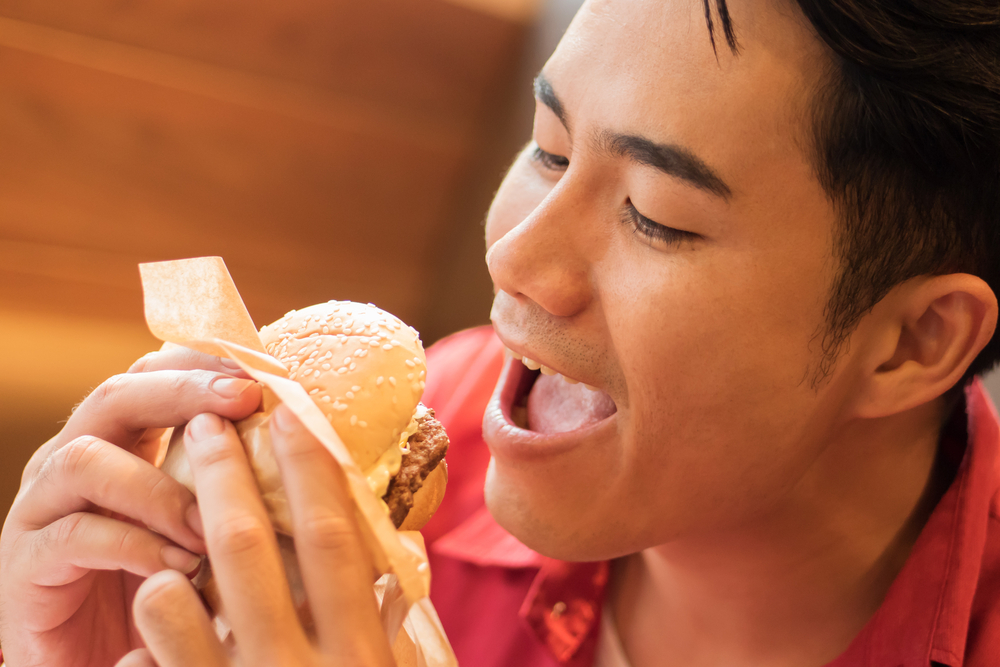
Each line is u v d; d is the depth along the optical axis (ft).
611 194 2.17
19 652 2.31
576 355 2.29
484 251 7.41
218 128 6.26
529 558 3.57
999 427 2.99
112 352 6.36
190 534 1.99
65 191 5.89
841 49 1.87
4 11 5.18
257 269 6.98
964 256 2.28
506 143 7.32
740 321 2.08
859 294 2.15
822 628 2.89
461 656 3.60
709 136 1.94
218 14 5.84
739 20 1.93
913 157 2.02
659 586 3.17
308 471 1.84
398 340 2.16
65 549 2.05
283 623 1.83
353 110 6.75
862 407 2.42
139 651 2.06
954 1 1.92
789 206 2.01
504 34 7.02
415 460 2.22
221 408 2.00
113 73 5.69
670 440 2.25
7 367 5.86
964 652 2.65
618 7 2.11
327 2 6.18
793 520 2.65
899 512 2.87
